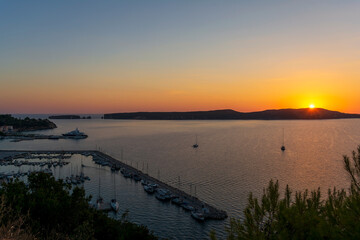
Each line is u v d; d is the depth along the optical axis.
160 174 114.19
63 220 28.53
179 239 61.53
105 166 136.38
